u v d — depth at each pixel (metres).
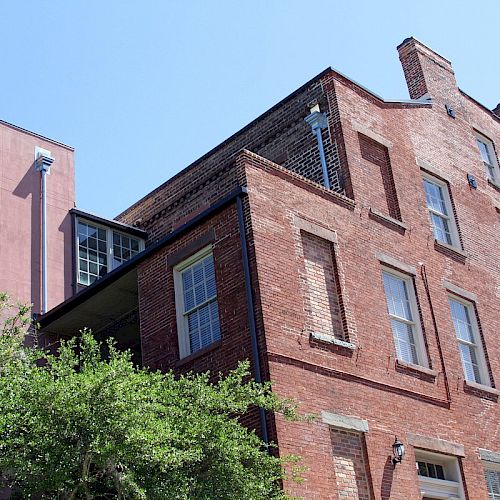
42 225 21.52
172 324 17.06
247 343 15.33
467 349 20.42
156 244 17.83
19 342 13.51
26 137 22.38
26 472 11.31
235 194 16.36
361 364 16.75
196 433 12.08
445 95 24.84
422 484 16.86
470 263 21.88
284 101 21.56
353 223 18.55
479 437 18.77
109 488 12.59
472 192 23.70
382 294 18.33
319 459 14.78
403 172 21.16
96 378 11.70
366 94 21.27
